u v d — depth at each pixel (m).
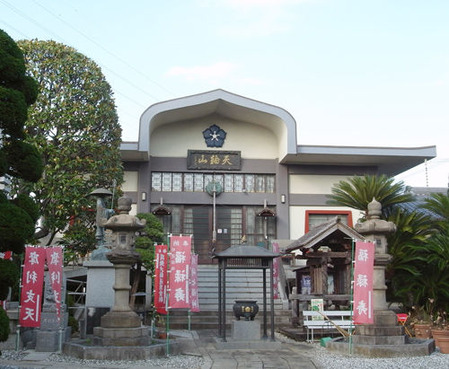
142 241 16.66
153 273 15.05
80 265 17.81
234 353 10.42
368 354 9.98
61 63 15.16
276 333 13.91
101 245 13.10
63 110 14.76
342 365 9.07
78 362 9.18
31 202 8.88
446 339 10.70
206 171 23.48
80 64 15.45
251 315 11.59
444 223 15.13
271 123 23.36
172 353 10.12
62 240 15.41
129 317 10.06
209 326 14.70
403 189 17.11
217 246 23.09
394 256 14.82
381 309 10.76
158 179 23.36
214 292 17.52
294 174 23.80
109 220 10.42
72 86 15.33
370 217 11.38
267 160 23.95
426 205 15.73
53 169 14.48
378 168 24.23
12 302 11.78
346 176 23.81
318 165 23.77
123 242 10.38
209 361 9.48
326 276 12.98
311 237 12.88
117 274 10.38
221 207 23.52
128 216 10.49
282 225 23.17
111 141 16.08
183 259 10.44
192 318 15.18
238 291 17.56
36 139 14.46
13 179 13.92
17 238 7.79
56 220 14.56
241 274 18.92
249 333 11.47
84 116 15.05
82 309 14.62
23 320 10.03
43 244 19.56
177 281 10.33
